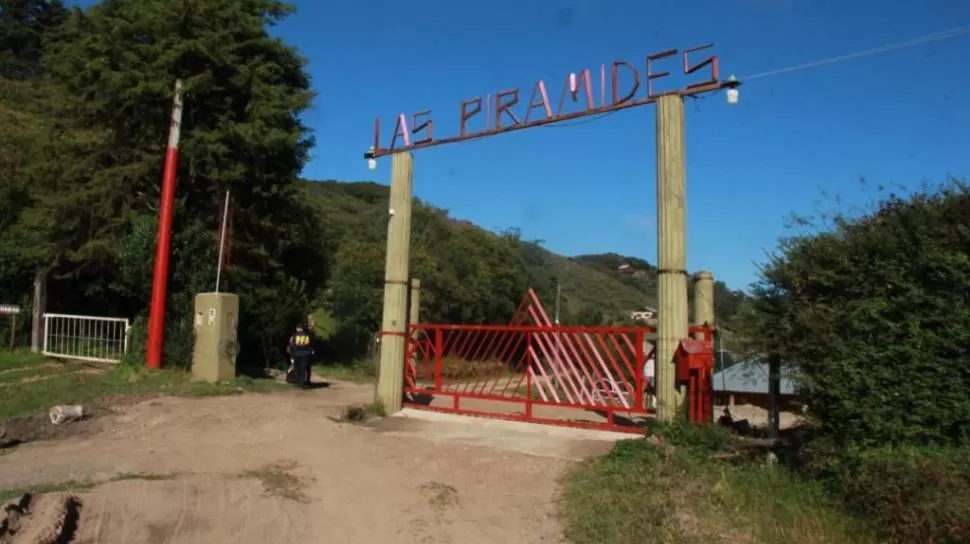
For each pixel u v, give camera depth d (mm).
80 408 11586
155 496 7223
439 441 10508
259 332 20125
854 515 6695
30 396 13195
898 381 6984
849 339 7367
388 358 12883
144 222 18172
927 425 6875
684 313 9641
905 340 7012
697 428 8961
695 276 10594
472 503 7785
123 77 17844
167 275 16766
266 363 20656
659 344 9664
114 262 19422
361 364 25156
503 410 13695
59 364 17203
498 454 9703
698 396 9219
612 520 6938
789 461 8141
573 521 7129
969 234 6883
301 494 7762
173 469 8484
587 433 10992
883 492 6395
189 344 16641
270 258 21000
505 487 8336
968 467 6281
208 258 18500
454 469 9023
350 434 10859
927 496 6059
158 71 17828
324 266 25828
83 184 19719
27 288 20828
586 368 11695
